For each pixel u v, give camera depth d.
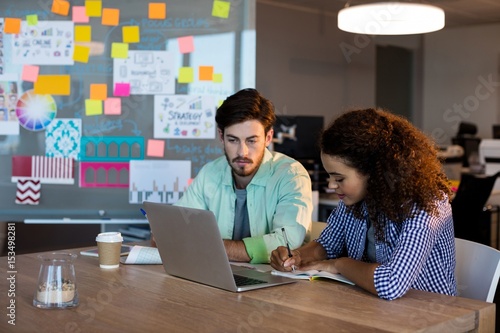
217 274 1.88
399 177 1.85
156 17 3.65
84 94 3.64
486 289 1.99
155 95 3.67
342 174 1.91
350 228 2.15
